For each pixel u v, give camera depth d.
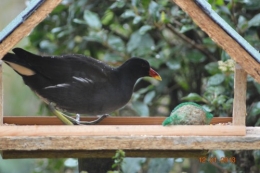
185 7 7.44
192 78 12.42
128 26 12.52
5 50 7.39
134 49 11.49
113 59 11.51
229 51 7.54
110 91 8.68
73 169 12.81
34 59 8.35
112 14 11.72
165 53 11.70
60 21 12.64
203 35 12.04
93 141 7.57
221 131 7.74
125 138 7.59
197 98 10.26
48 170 12.67
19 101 14.66
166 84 12.15
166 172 10.30
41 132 7.55
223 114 10.35
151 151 8.17
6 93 14.70
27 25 7.37
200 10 7.42
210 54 11.73
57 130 7.57
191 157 8.20
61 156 7.98
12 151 7.88
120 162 7.36
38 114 12.33
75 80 8.42
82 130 7.60
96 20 11.38
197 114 7.96
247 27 10.53
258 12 11.45
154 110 12.77
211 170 10.99
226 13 10.74
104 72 8.70
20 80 14.73
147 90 11.96
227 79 10.22
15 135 7.52
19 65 8.25
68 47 12.19
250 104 11.20
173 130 7.69
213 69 10.74
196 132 7.72
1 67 7.67
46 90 8.42
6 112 14.62
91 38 11.41
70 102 8.48
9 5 15.60
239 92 7.82
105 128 7.63
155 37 12.30
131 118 8.89
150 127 7.71
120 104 8.94
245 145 7.70
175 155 8.17
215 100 10.09
